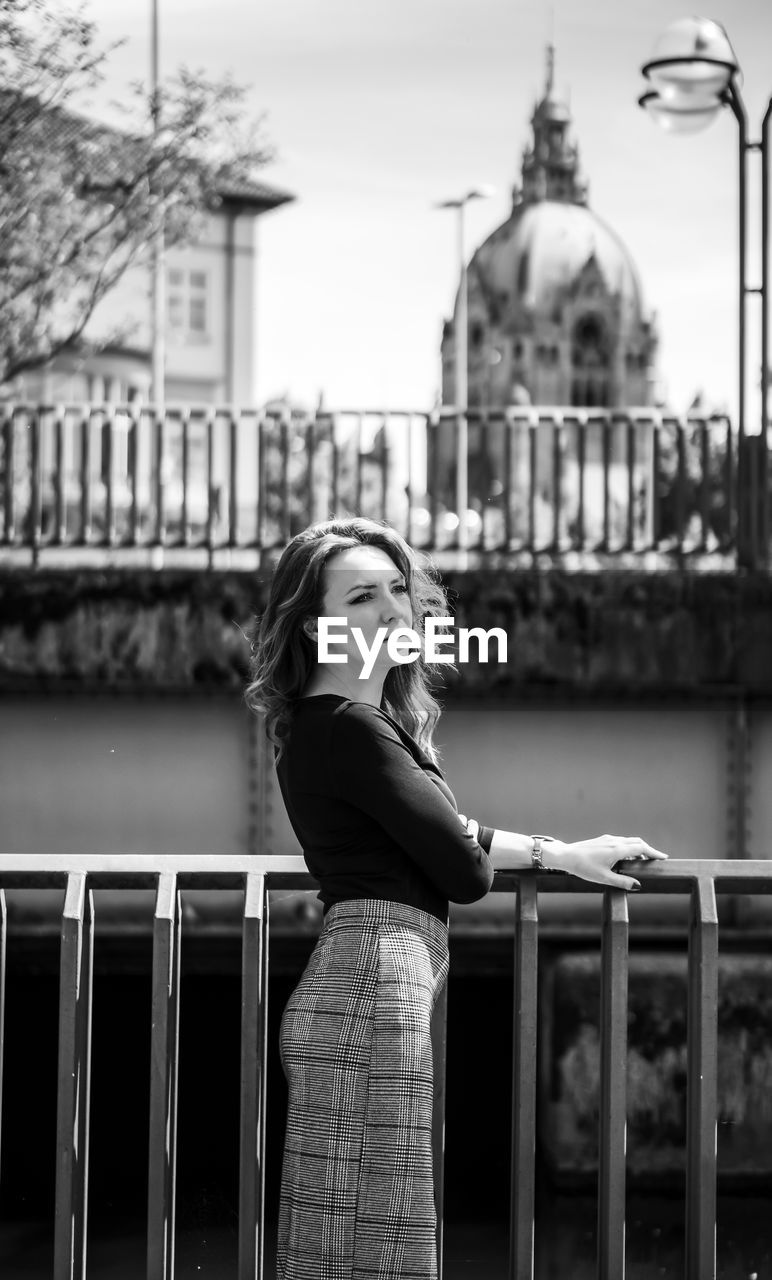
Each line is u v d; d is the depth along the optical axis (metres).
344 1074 2.35
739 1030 9.64
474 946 10.39
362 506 9.99
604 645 9.58
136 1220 8.86
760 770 10.27
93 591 9.62
